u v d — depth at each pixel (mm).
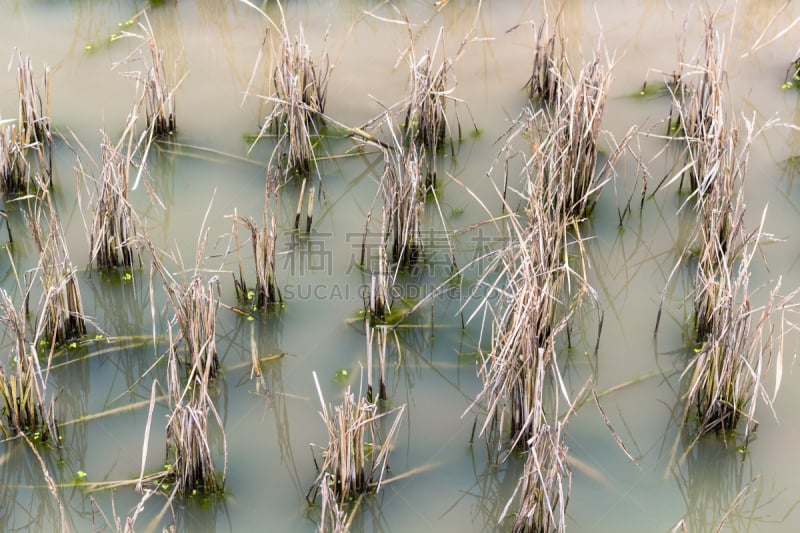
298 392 10883
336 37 17625
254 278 12492
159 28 18062
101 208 12266
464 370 11180
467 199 13859
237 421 10531
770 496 9695
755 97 15742
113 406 10688
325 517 9398
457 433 10375
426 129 14703
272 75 16656
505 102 15891
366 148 14891
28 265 12680
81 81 16453
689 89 15602
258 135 14578
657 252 12945
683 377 11016
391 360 11312
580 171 13320
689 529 9336
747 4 18375
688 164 13156
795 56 16766
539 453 9078
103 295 12250
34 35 17812
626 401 10711
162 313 11328
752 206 13508
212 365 11008
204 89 16312
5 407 10352
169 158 14672
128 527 8266
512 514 9516
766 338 11297
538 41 15523
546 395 10797
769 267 12438
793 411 10477
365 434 10375
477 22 18156
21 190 13945
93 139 14945
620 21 18031
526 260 9914
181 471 9578
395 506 9586
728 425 10312
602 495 9648
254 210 13672
